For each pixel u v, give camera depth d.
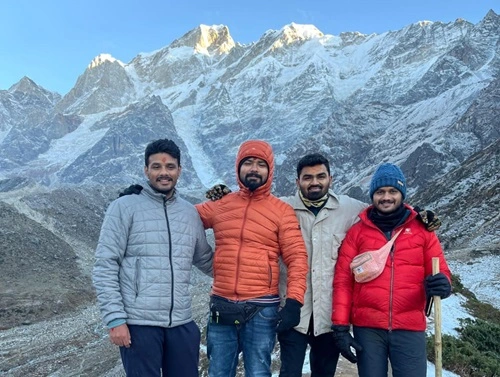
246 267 5.20
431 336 10.46
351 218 5.63
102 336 39.88
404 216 5.19
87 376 28.53
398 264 5.04
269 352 5.22
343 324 5.13
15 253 63.69
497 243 43.09
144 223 5.20
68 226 89.06
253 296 5.18
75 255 71.44
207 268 5.84
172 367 5.14
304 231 5.61
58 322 46.31
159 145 5.38
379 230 5.18
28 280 57.19
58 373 30.00
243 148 5.45
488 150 75.38
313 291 5.43
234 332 5.32
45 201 97.06
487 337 12.77
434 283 4.87
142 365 4.95
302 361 5.46
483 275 33.59
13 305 48.66
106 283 4.98
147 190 5.35
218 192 5.78
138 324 4.98
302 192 5.69
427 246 5.11
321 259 5.49
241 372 10.36
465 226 53.56
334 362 5.61
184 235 5.32
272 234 5.29
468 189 65.50
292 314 4.99
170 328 5.12
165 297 5.07
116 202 5.32
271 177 5.43
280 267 5.60
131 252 5.17
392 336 5.01
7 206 77.62
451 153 143.38
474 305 17.44
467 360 9.59
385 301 5.00
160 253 5.14
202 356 13.53
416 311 5.03
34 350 36.16
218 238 5.47
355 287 5.27
